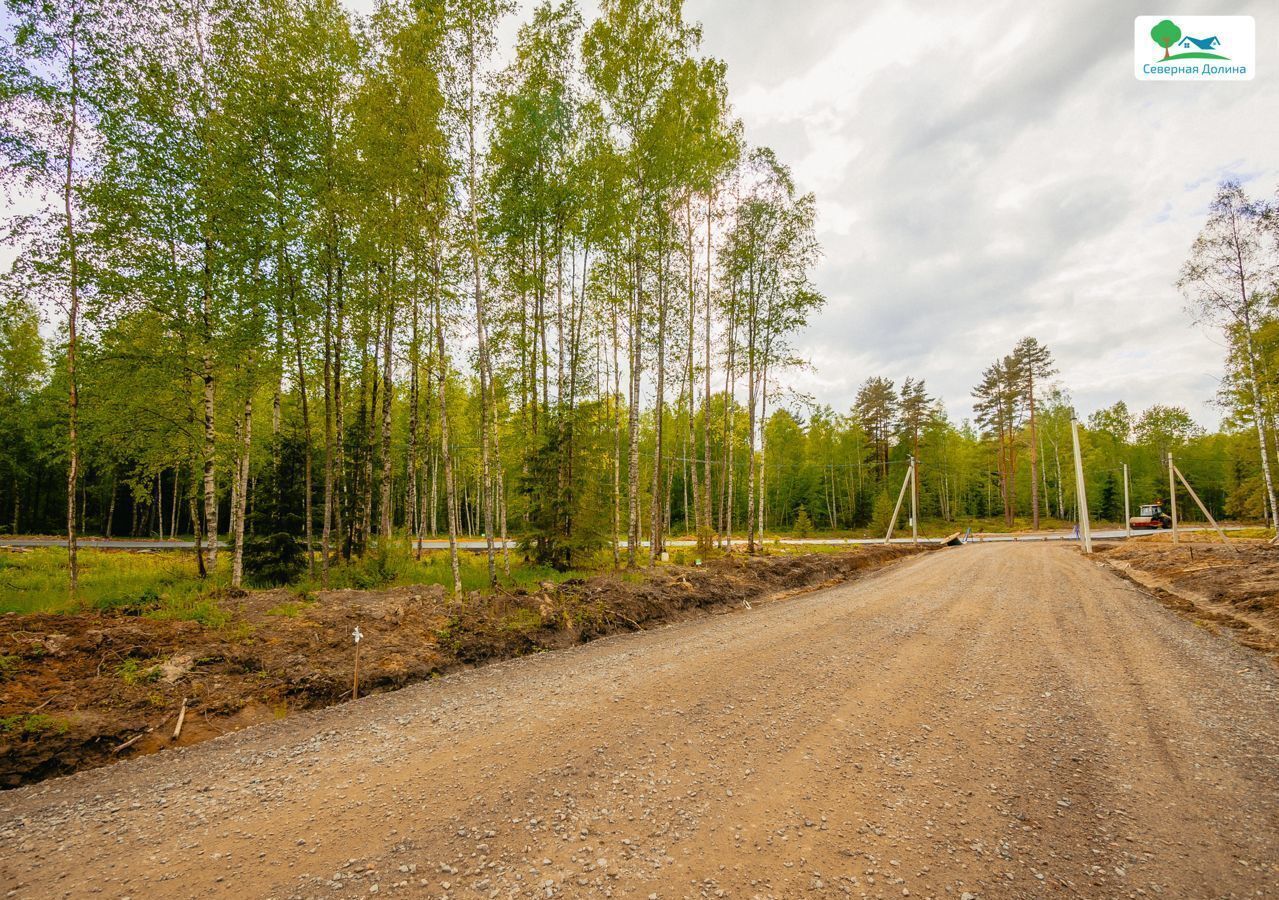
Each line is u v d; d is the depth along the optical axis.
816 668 7.25
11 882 3.23
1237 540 25.42
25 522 37.53
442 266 11.54
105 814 4.06
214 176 9.62
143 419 11.05
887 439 50.66
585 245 15.25
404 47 10.16
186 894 3.07
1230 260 22.08
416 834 3.64
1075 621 10.31
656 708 5.86
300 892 3.06
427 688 7.05
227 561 15.85
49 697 5.64
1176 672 7.07
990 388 48.75
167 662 6.54
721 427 32.84
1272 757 4.65
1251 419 23.22
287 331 11.06
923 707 5.87
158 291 9.77
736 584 15.18
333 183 10.97
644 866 3.25
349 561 14.58
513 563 16.19
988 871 3.20
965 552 27.62
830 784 4.25
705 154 14.88
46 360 28.05
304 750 5.13
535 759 4.71
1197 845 3.44
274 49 10.45
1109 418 61.00
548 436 15.65
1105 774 4.39
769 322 19.53
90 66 9.23
